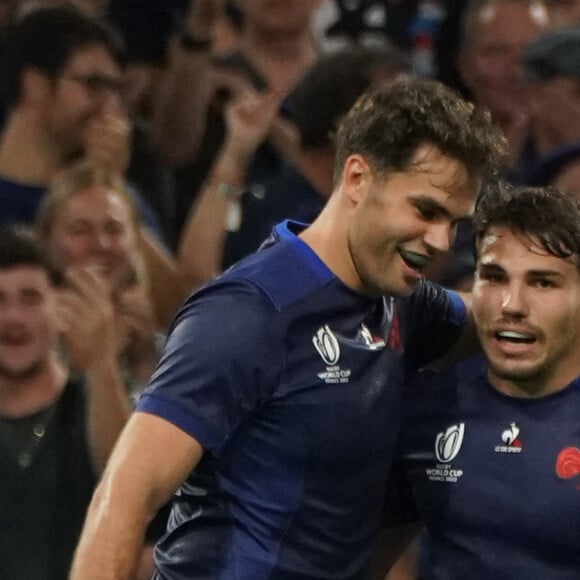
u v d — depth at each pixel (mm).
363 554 14492
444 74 25375
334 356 13859
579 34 22594
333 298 13875
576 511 14703
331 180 19859
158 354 20078
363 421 14000
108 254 19766
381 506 14633
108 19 24984
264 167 22516
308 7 24297
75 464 18016
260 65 24094
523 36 23938
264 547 13969
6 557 17719
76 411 18188
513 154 23125
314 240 14062
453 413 15195
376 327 14227
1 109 23031
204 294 13867
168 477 13383
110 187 20062
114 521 13070
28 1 24859
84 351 18484
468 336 15508
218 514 14055
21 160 21281
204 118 23703
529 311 14492
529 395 15016
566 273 14516
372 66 19422
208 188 21125
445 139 13180
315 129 19562
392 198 13320
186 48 23875
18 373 18094
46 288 18344
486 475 14953
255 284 13742
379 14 26500
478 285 14742
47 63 21156
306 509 13977
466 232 19266
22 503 17828
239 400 13594
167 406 13430
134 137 23203
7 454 17891
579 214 14508
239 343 13531
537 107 22688
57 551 17828
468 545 14977
